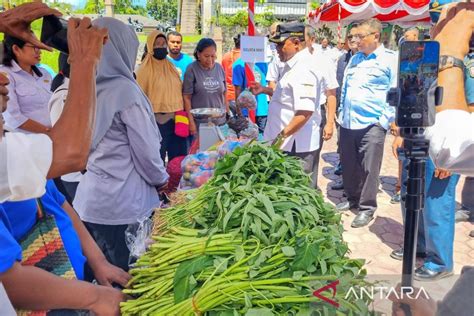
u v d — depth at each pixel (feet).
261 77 18.70
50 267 4.14
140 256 4.91
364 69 12.71
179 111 15.23
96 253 5.27
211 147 8.73
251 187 4.79
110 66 7.07
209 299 3.51
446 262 8.80
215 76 15.75
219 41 39.81
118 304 3.94
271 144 6.66
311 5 39.24
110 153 7.16
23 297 3.33
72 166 3.22
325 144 25.32
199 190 5.65
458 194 15.90
